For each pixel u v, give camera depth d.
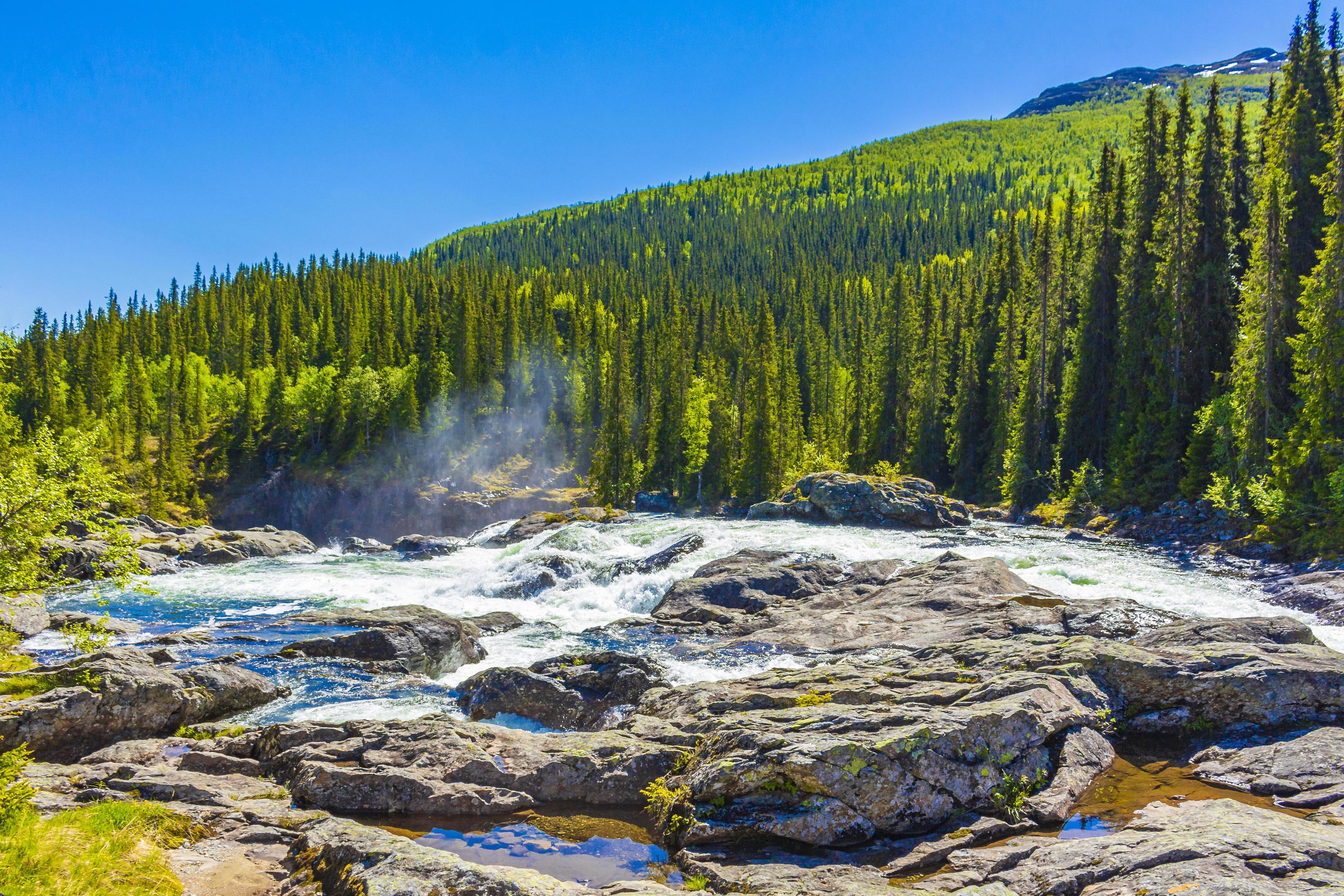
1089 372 48.94
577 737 12.48
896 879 8.19
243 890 8.15
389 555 47.16
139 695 13.95
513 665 19.66
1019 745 10.21
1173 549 31.08
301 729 12.89
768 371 71.81
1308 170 35.12
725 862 8.76
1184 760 11.23
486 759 11.50
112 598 29.75
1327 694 11.45
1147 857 7.36
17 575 10.42
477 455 102.50
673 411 80.50
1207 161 41.06
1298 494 27.31
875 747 9.49
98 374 107.75
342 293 134.25
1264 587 23.39
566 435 106.81
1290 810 9.17
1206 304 39.94
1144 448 40.00
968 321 69.44
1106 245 49.28
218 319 135.88
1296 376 32.22
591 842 9.84
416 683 17.88
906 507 40.56
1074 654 13.24
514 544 48.59
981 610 19.73
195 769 12.07
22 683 13.38
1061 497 46.66
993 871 8.06
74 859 8.00
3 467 10.71
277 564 42.06
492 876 7.52
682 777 10.70
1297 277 33.56
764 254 178.88
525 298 127.44
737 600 24.38
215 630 23.02
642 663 16.92
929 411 65.00
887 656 16.25
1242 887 6.45
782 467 69.75
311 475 99.19
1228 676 11.90
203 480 98.44
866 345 97.31
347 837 8.80
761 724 10.91
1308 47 38.75
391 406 101.38
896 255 161.38
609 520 51.41
